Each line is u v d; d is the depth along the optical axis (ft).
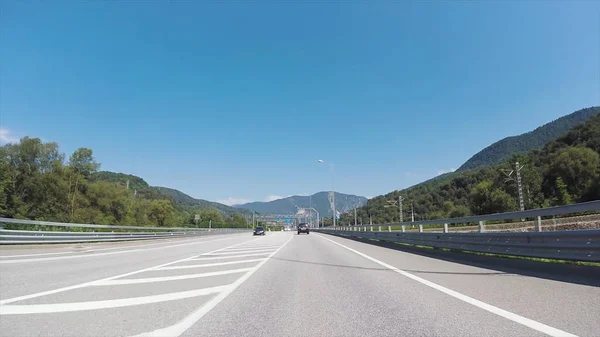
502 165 319.88
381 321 18.88
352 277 33.88
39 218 201.98
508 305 21.07
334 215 220.02
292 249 71.97
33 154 212.23
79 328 17.99
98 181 250.57
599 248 27.91
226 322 19.13
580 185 283.79
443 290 26.22
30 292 27.14
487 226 134.82
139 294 26.48
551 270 32.78
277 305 22.97
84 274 36.63
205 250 71.36
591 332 15.89
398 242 79.92
